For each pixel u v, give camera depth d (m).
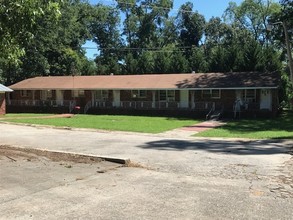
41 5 10.93
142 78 43.69
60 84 45.59
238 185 8.13
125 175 9.01
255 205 6.61
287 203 6.77
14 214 6.00
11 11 10.02
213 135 22.28
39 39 49.72
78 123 29.59
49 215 5.98
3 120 32.47
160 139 19.56
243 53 48.59
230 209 6.37
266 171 9.99
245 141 19.02
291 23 36.69
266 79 37.50
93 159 11.09
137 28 77.12
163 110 39.94
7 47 11.11
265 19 66.75
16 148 13.12
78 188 7.63
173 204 6.62
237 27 71.12
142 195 7.18
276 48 55.09
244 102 36.81
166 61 54.44
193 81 39.94
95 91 44.03
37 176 8.66
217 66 50.38
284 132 24.00
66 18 52.78
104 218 5.87
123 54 76.19
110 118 35.62
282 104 44.38
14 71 52.69
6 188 7.54
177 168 10.36
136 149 15.05
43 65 52.50
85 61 61.25
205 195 7.24
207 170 10.09
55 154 11.87
